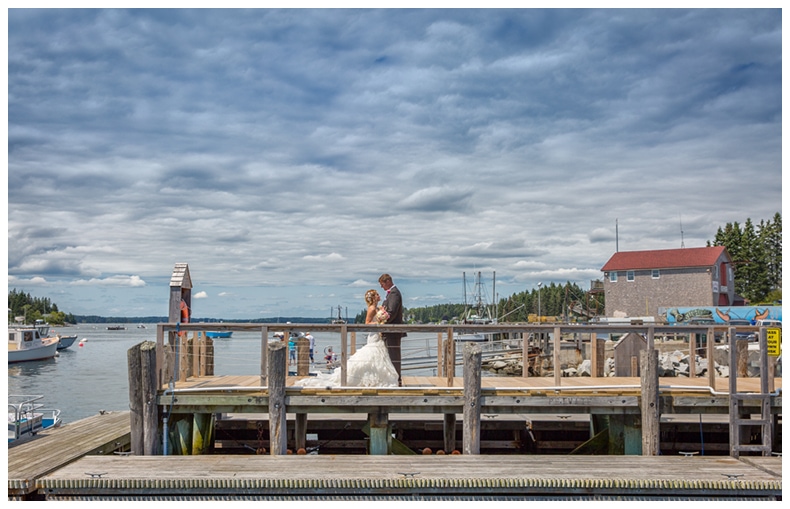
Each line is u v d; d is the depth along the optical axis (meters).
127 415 15.79
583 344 32.00
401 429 15.30
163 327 11.70
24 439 12.59
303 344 14.58
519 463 10.52
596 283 70.75
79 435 12.92
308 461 10.63
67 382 40.62
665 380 13.69
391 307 12.31
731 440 11.38
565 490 9.59
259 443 14.70
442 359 13.91
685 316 54.53
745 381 13.55
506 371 37.41
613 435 12.54
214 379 13.53
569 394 11.52
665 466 10.42
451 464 10.41
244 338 105.62
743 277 84.44
